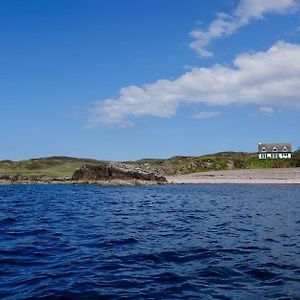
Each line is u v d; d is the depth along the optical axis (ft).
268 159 595.06
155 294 38.45
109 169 427.33
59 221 100.42
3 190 294.46
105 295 37.99
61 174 524.11
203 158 618.44
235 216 113.29
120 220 103.19
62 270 47.98
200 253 58.59
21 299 36.68
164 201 178.19
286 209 136.15
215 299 36.86
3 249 61.52
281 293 38.63
